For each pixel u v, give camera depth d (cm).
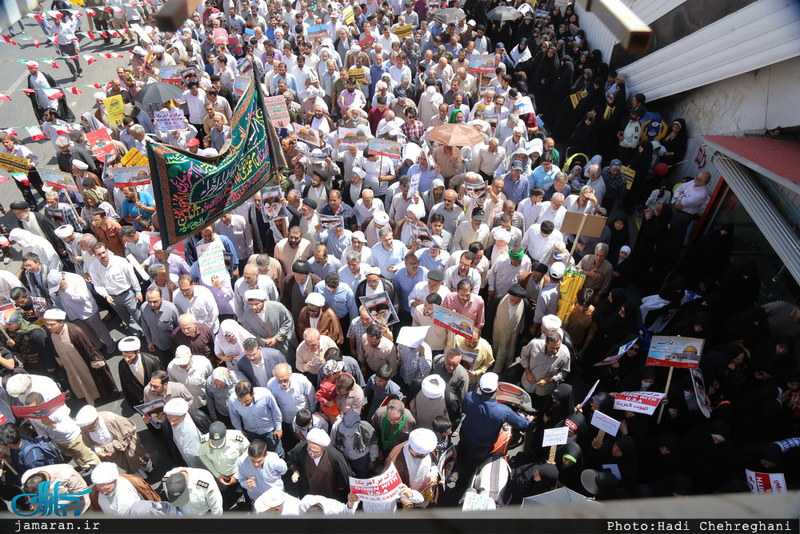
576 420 666
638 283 1067
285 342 804
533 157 1121
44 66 2106
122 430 686
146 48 1680
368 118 1351
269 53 1592
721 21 1038
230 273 930
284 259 910
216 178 597
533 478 619
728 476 632
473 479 631
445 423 621
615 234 1012
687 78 1174
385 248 888
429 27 1830
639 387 743
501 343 843
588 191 977
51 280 821
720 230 949
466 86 1464
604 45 1606
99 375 831
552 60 1555
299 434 702
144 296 970
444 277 877
